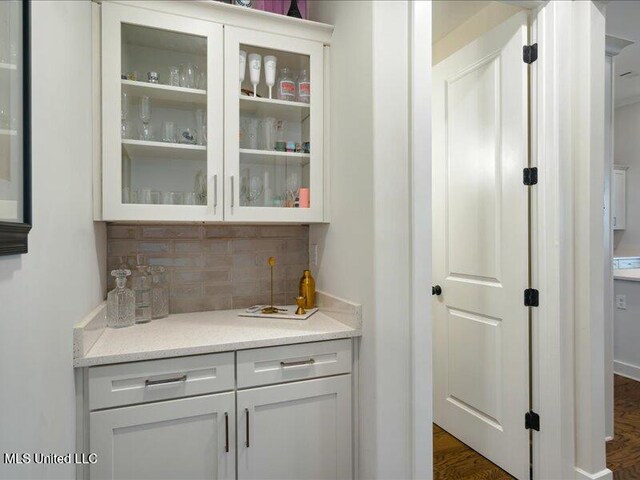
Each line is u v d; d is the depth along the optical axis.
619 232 4.48
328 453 1.50
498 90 1.90
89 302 1.37
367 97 1.46
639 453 2.08
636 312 3.15
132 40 1.61
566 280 1.70
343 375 1.53
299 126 1.86
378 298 1.42
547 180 1.70
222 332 1.50
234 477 1.37
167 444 1.29
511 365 1.84
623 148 4.45
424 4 1.45
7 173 0.68
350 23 1.60
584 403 1.69
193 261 1.91
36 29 0.87
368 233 1.45
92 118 1.45
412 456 1.45
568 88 1.71
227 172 1.65
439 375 2.35
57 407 0.99
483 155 1.99
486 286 1.98
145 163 1.65
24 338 0.76
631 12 2.59
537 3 1.71
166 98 1.67
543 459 1.72
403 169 1.46
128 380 1.25
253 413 1.40
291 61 1.84
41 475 0.86
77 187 1.21
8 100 0.69
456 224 2.18
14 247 0.69
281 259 2.07
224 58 1.64
